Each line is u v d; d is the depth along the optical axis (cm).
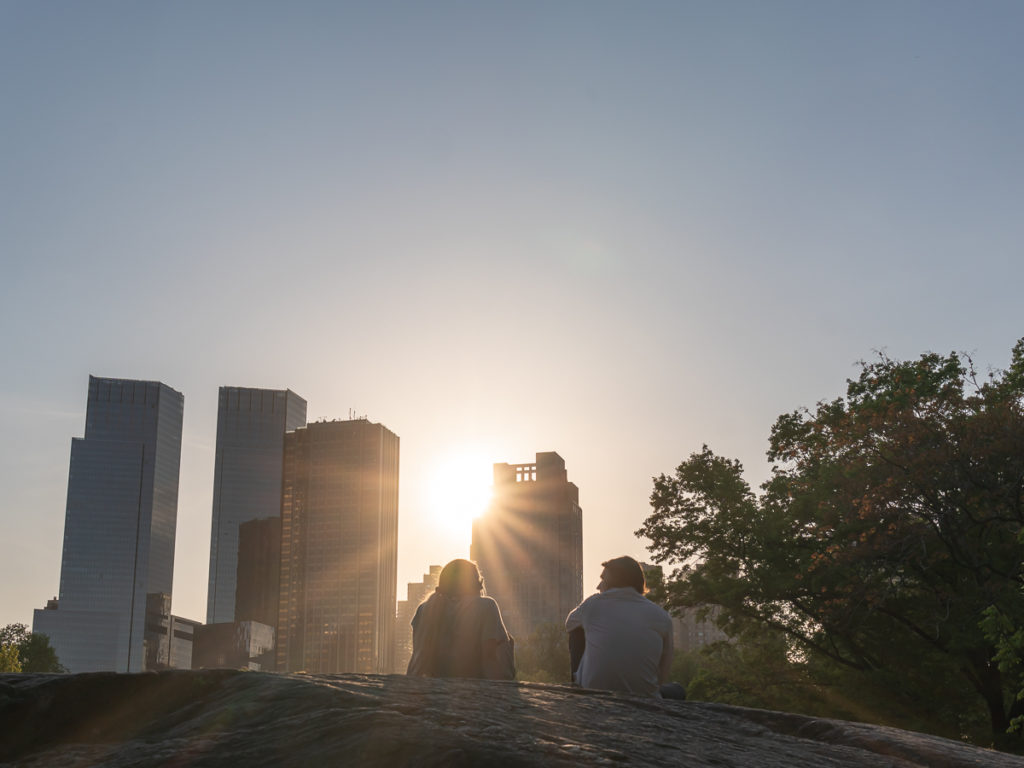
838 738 324
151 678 294
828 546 2230
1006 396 1991
